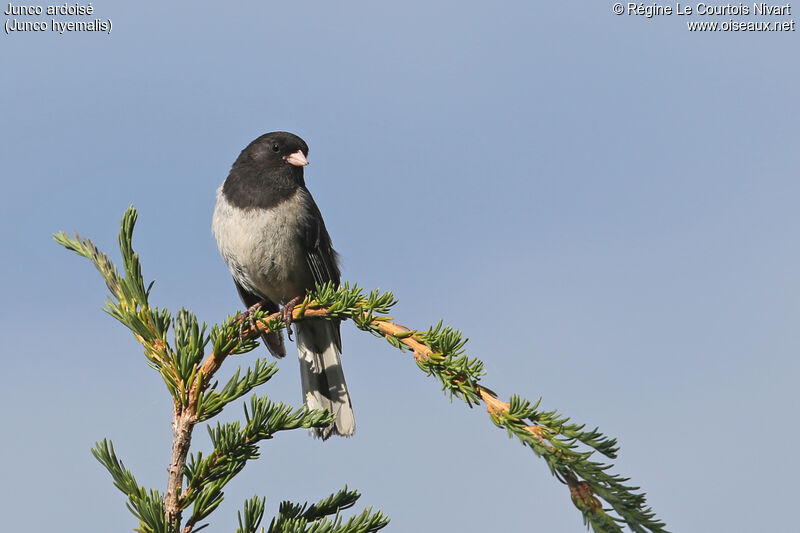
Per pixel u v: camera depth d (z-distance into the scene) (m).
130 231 6.36
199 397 5.73
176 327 6.04
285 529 5.21
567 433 4.66
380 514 5.33
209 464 5.46
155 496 5.11
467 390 5.24
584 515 4.19
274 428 5.47
